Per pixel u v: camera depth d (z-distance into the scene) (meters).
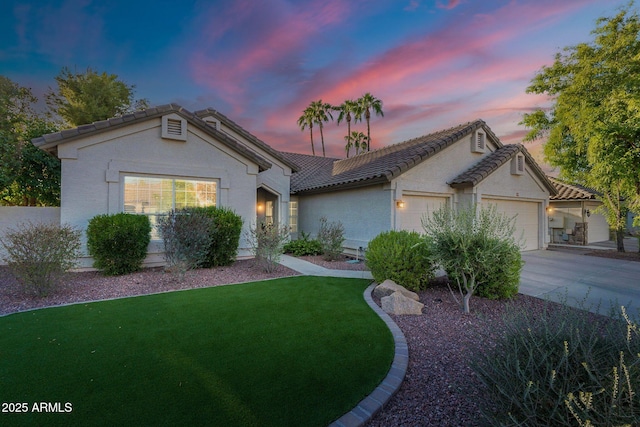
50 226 7.43
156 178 10.43
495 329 3.31
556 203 19.67
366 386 3.31
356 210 13.05
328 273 9.51
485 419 2.35
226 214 10.55
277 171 14.70
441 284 7.96
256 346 4.29
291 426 2.70
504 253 6.14
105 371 3.60
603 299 7.02
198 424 2.71
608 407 1.80
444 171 12.81
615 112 11.35
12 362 3.80
